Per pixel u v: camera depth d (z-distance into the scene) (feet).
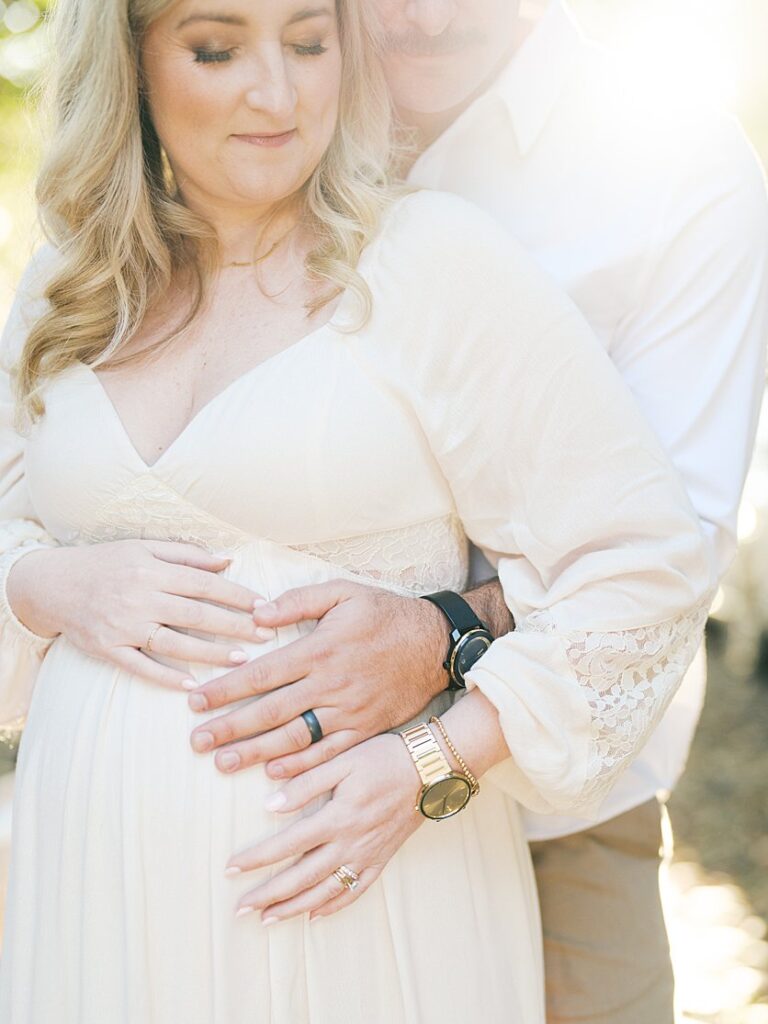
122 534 5.13
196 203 5.03
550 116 5.75
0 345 5.82
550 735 4.68
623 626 4.68
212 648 4.77
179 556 4.92
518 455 4.79
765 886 12.84
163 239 5.12
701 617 4.95
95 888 4.81
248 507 4.82
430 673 4.87
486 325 4.72
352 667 4.69
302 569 4.93
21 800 5.21
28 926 5.12
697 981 10.93
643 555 4.69
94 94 4.89
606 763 4.77
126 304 5.12
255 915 4.66
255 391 4.75
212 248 5.08
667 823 6.46
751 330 5.58
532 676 4.68
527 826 6.00
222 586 4.82
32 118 5.54
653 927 6.21
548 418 4.72
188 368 5.03
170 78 4.67
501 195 5.87
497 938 5.16
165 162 5.15
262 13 4.46
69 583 5.11
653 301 5.68
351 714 4.70
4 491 5.84
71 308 5.17
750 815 14.48
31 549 5.50
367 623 4.73
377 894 4.82
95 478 5.01
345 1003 4.73
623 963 6.14
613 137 5.70
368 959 4.77
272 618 4.71
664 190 5.62
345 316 4.78
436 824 5.01
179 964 4.69
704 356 5.55
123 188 5.01
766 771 15.51
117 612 4.90
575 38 5.80
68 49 5.04
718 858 13.58
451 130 5.86
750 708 17.40
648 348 5.65
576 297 5.70
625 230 5.65
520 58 5.68
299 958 4.69
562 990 6.21
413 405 4.78
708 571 4.88
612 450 4.72
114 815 4.80
